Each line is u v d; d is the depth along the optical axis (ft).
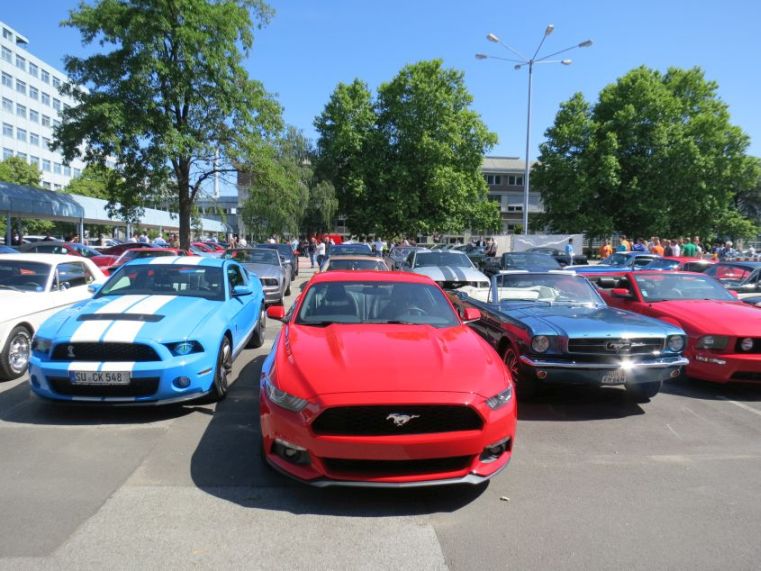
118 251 69.46
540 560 8.61
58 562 8.30
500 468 10.63
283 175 78.54
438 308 15.29
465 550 8.88
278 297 39.96
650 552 8.90
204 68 66.33
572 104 126.31
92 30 62.75
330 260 38.73
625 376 16.08
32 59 243.81
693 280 24.99
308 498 10.68
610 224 123.75
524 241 80.89
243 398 17.61
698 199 123.44
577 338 16.22
